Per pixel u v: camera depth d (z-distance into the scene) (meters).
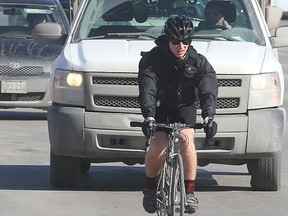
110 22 27.30
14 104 40.44
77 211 22.97
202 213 22.89
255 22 27.48
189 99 20.09
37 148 33.78
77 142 24.42
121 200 24.44
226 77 24.28
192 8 27.48
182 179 18.56
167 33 19.33
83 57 24.97
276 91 24.91
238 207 23.78
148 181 20.16
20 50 41.09
